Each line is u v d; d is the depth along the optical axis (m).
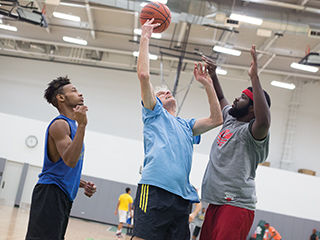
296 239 14.14
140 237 2.06
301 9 11.34
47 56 18.08
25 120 14.90
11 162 14.68
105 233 10.79
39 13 11.80
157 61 17.89
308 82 17.45
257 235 12.83
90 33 16.38
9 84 17.75
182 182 2.19
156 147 2.20
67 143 2.13
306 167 16.80
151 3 2.88
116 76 17.91
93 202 14.58
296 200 14.44
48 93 2.39
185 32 14.67
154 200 2.09
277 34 12.26
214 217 2.45
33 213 2.16
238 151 2.42
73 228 10.52
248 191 2.40
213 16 10.95
